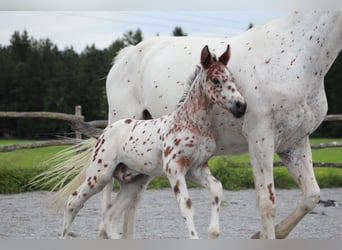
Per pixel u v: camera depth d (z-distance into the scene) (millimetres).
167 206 11930
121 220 11008
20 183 13586
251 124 6535
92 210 11617
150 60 8133
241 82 6691
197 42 7684
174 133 6457
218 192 6289
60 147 23969
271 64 6484
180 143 6363
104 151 7113
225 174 15062
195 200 12984
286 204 12438
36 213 10844
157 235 8844
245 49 6832
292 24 6570
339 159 21922
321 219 10672
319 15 6348
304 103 6352
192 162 6480
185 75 7379
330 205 12383
